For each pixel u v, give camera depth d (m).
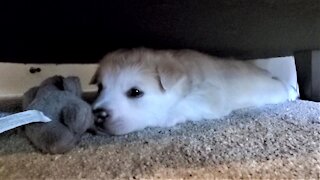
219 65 0.28
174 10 0.19
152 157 0.17
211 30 0.23
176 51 0.26
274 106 0.30
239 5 0.19
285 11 0.20
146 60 0.24
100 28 0.22
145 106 0.23
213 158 0.17
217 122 0.24
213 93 0.26
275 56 0.35
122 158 0.17
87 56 0.29
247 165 0.16
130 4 0.18
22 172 0.15
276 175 0.15
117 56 0.24
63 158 0.17
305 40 0.29
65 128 0.18
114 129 0.21
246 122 0.24
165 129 0.23
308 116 0.26
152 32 0.23
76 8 0.19
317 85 0.34
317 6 0.20
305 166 0.16
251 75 0.30
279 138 0.20
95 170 0.16
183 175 0.15
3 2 0.18
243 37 0.25
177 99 0.24
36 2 0.18
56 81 0.22
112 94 0.23
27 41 0.24
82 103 0.20
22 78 0.40
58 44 0.25
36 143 0.18
